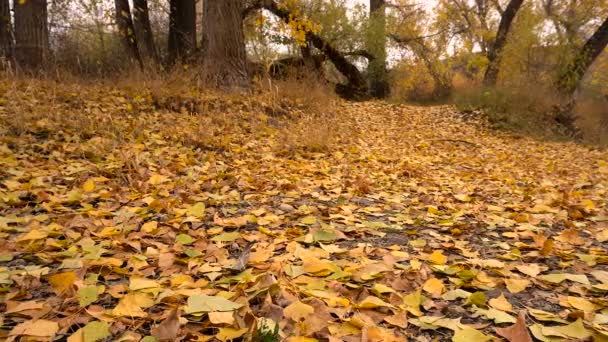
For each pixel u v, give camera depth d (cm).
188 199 326
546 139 1132
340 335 143
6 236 238
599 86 2322
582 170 692
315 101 1030
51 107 588
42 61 914
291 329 147
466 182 509
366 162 593
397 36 1894
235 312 150
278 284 168
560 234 281
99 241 236
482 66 1880
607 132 1212
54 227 245
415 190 434
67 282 173
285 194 369
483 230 292
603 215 338
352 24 1638
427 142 930
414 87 1991
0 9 1104
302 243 246
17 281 180
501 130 1178
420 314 162
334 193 390
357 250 228
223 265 204
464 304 174
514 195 433
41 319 152
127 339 138
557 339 145
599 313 166
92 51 1172
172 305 163
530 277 207
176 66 984
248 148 594
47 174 386
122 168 421
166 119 670
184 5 1455
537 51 1502
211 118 716
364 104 1464
